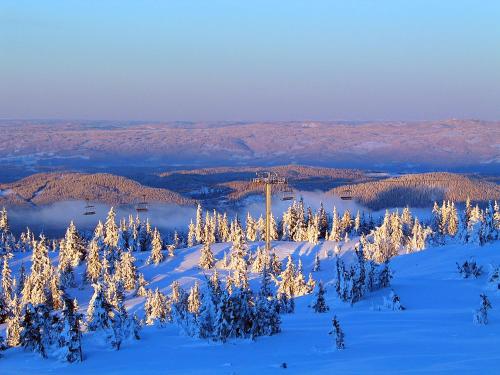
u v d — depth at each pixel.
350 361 24.33
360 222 151.88
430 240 113.56
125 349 29.08
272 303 31.72
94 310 31.19
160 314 59.66
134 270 103.62
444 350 25.66
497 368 21.80
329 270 105.62
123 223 151.50
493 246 66.06
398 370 22.27
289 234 140.12
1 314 50.00
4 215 152.00
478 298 41.84
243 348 28.22
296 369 23.56
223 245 135.62
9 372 26.03
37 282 87.31
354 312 38.94
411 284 48.62
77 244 124.19
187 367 24.89
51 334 29.59
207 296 30.89
